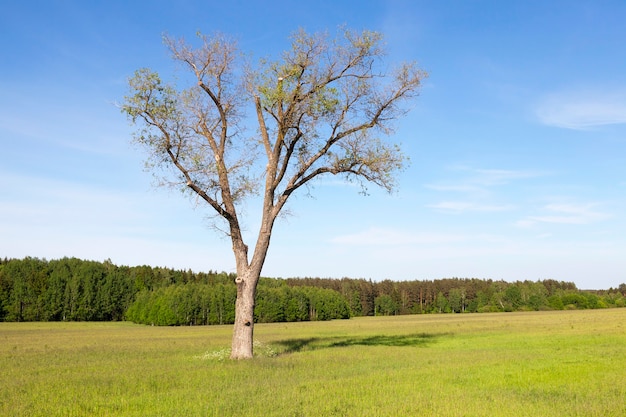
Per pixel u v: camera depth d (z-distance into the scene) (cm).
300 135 2362
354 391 1397
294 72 2280
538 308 13575
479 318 8462
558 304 13500
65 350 3000
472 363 2048
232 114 2447
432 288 15425
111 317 10800
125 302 10900
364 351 2644
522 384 1533
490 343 3183
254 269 2278
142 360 2297
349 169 2427
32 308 9769
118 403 1241
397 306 14912
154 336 4888
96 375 1750
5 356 2589
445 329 5131
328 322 9381
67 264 10706
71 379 1650
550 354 2403
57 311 9994
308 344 3234
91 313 10362
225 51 2367
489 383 1548
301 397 1302
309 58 2311
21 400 1282
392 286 15675
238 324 2248
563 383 1541
